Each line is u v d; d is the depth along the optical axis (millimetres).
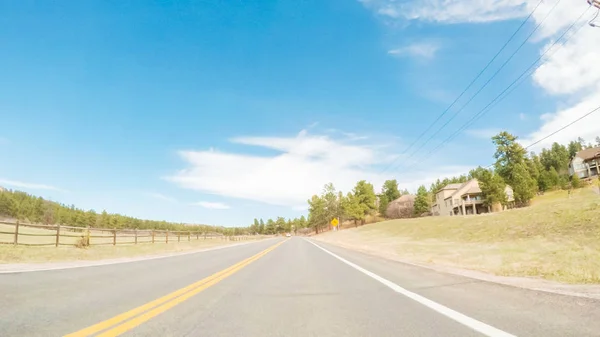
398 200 126250
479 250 20000
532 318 4547
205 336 4168
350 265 13930
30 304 5867
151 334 4219
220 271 11828
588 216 24906
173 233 40656
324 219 123938
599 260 11883
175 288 7984
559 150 137750
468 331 4113
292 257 18922
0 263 12359
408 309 5562
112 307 5762
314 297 6914
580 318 4406
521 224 29625
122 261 15672
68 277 9352
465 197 79875
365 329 4445
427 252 21078
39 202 116375
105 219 108688
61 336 4035
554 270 10172
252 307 5953
